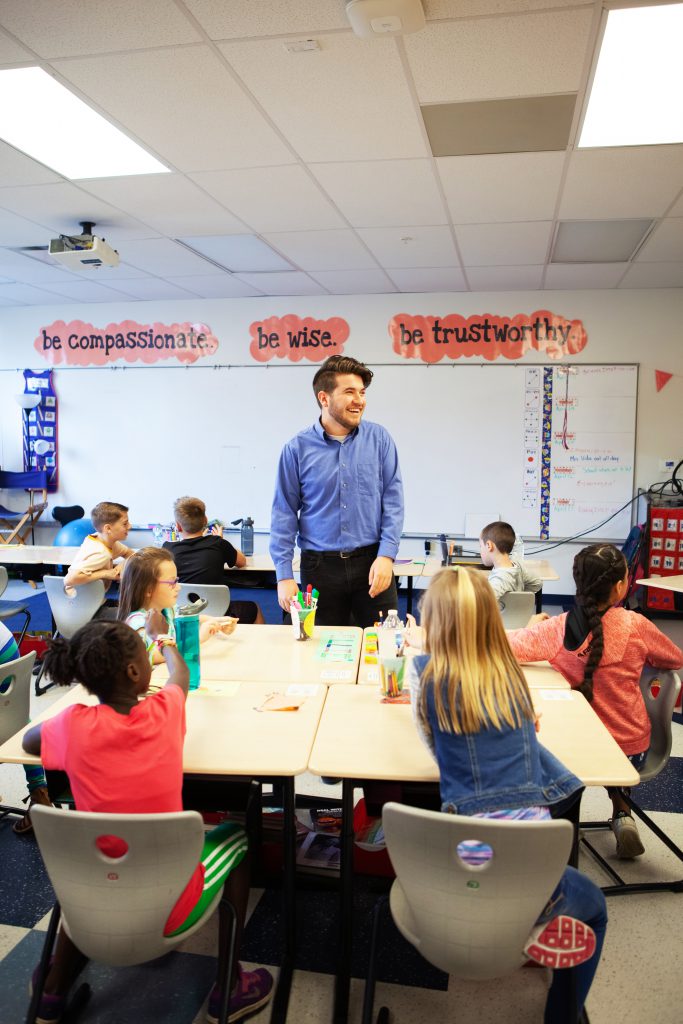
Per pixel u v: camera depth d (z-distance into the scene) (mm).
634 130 2846
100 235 4418
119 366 6672
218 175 3381
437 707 1399
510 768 1360
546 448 6027
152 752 1401
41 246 4684
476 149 3051
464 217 4012
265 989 1724
